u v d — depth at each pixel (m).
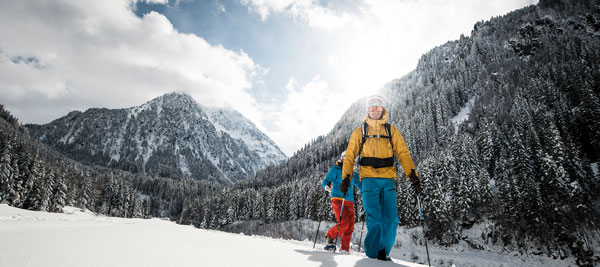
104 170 180.88
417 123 101.88
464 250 40.50
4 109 143.12
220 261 1.85
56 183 52.28
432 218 43.12
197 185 168.62
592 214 33.50
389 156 3.11
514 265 35.25
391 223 2.90
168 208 145.75
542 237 35.66
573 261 33.09
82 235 2.66
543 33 137.12
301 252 2.75
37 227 4.93
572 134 48.91
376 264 2.29
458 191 46.56
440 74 160.62
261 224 74.75
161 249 2.06
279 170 150.75
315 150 148.75
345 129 147.50
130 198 102.81
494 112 79.38
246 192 94.19
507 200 39.97
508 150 52.66
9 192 43.59
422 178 46.28
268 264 1.90
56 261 1.34
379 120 3.23
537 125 56.19
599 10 132.88
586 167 41.62
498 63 131.00
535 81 81.00
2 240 1.82
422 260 38.50
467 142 55.53
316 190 58.59
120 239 2.46
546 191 37.66
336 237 3.86
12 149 45.72
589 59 87.88
